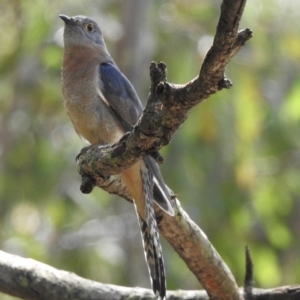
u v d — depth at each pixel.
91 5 14.93
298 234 17.36
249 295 8.00
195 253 7.70
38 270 8.04
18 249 15.15
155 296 7.59
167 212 7.34
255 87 14.41
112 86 8.88
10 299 13.48
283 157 15.48
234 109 14.12
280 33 14.91
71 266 15.62
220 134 13.90
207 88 5.45
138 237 15.87
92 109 8.84
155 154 6.23
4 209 14.91
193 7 14.59
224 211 13.90
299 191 15.48
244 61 14.58
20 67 14.60
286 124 15.32
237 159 13.95
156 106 5.79
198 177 13.82
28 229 15.42
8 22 14.63
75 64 9.18
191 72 14.28
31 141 15.07
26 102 14.88
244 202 14.04
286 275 16.72
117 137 8.85
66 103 9.09
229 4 5.00
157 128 5.87
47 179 15.16
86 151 7.02
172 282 13.63
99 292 8.07
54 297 7.99
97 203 16.19
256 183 14.42
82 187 7.00
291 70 15.09
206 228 13.85
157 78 5.66
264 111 15.12
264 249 14.32
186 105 5.59
